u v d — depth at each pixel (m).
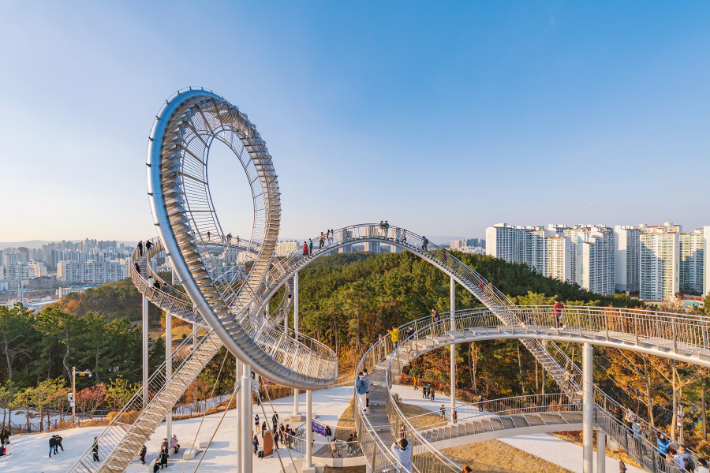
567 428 20.11
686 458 17.27
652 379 30.34
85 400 37.41
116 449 14.36
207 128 12.92
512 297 43.53
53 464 21.97
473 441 18.95
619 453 24.27
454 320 24.05
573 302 39.12
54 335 45.41
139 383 42.47
